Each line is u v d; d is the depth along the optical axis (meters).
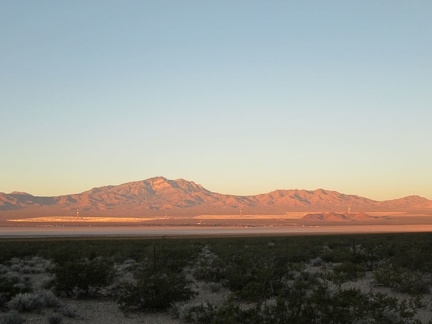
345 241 59.72
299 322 12.04
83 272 20.02
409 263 27.14
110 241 74.50
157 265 28.23
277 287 19.61
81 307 17.94
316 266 32.00
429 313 15.30
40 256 43.97
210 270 25.36
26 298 16.73
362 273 24.00
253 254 34.59
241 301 18.22
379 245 47.78
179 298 17.73
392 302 13.52
